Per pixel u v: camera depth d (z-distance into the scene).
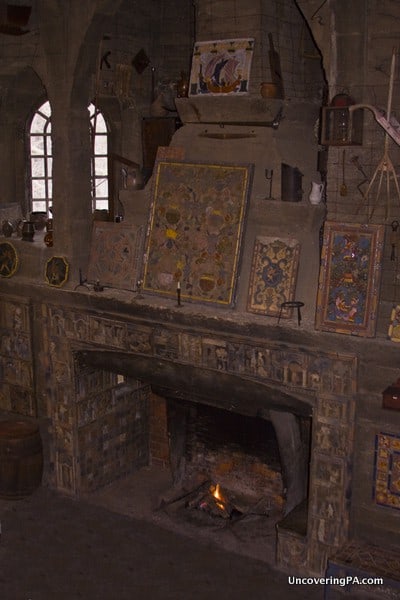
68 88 6.23
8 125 7.46
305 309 5.48
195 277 5.82
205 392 5.91
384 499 5.26
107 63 7.04
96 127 7.54
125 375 6.39
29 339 6.82
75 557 5.96
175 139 6.05
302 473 6.16
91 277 6.44
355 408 5.23
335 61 4.96
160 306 5.83
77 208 6.47
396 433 5.13
